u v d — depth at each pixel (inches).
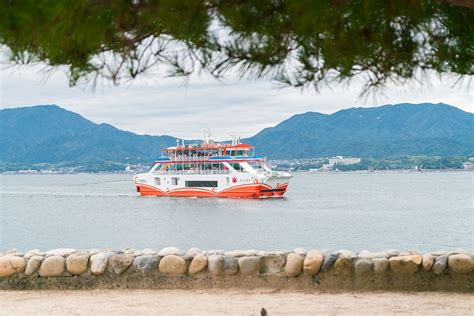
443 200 4148.6
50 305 361.7
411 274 382.9
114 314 339.6
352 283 386.9
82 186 7500.0
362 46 186.9
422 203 3823.8
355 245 1940.2
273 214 2972.4
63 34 146.3
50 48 152.3
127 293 390.3
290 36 182.7
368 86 204.1
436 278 382.0
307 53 191.0
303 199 4222.4
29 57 155.8
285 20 179.2
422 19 192.1
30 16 136.9
